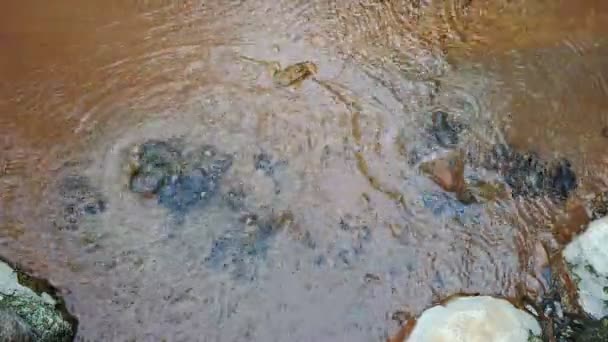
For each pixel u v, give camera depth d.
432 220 1.50
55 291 1.44
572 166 1.54
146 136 1.60
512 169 1.55
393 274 1.46
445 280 1.45
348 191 1.54
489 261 1.46
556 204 1.51
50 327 1.36
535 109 1.61
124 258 1.47
